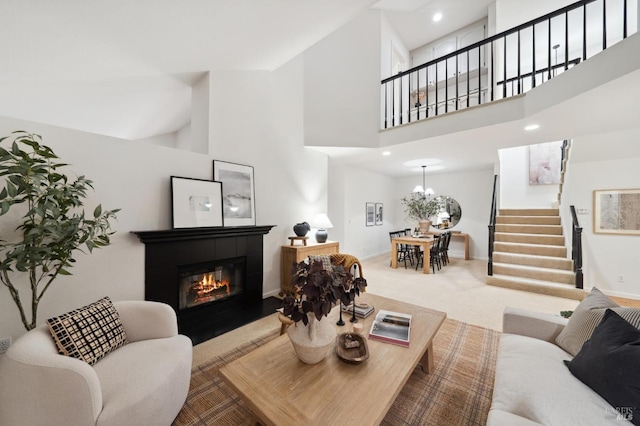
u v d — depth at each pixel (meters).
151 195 2.57
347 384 1.23
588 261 3.91
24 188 1.54
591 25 5.02
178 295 2.74
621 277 3.68
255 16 2.12
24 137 1.78
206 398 1.71
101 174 2.26
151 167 2.58
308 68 4.36
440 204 7.48
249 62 3.14
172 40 2.21
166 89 3.30
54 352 1.31
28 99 2.59
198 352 2.28
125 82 2.77
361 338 1.52
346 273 1.45
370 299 2.42
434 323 1.89
